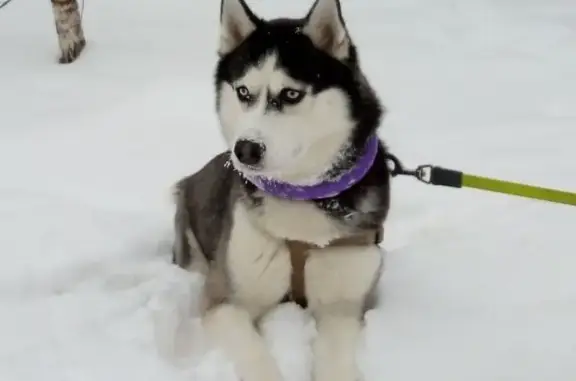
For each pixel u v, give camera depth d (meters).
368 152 2.50
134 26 6.05
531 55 5.52
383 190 2.61
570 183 3.72
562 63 5.37
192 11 6.46
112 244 3.07
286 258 2.62
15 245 3.04
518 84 5.05
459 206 3.52
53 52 5.55
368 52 5.63
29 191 3.56
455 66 5.38
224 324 2.58
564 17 6.27
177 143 4.20
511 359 2.51
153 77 5.02
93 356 2.43
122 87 4.88
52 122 4.41
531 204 3.48
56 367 2.39
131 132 4.29
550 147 4.13
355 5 6.67
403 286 2.93
